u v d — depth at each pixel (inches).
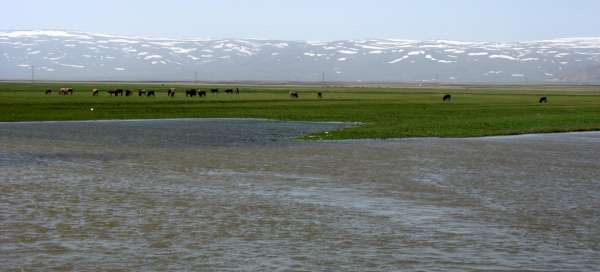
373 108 4099.4
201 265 697.6
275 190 1173.7
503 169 1473.9
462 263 714.8
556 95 7278.5
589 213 989.2
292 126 2755.9
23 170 1386.6
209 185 1222.3
